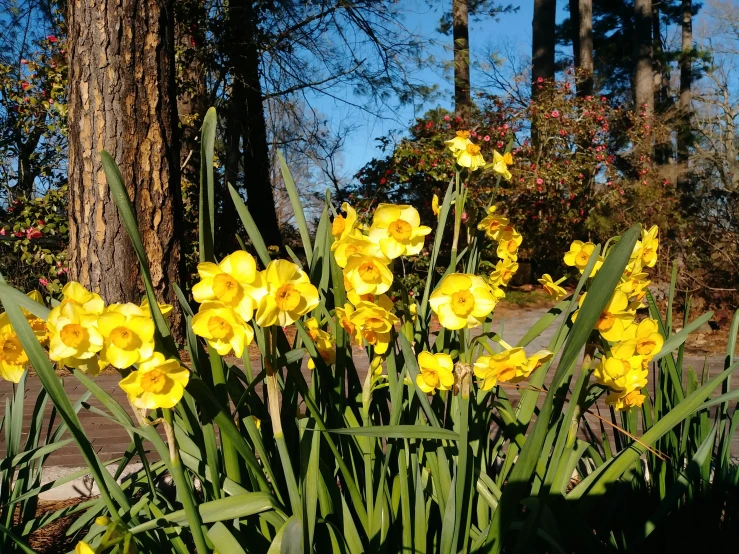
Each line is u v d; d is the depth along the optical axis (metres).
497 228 0.71
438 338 0.71
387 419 0.69
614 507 0.69
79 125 2.39
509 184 5.33
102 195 2.39
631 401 0.61
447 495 0.59
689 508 0.68
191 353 0.56
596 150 5.61
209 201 0.48
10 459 0.64
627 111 6.52
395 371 0.58
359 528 0.62
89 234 2.39
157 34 2.45
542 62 7.83
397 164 4.87
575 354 0.43
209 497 0.57
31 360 0.43
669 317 0.78
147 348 0.44
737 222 3.73
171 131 2.51
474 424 0.66
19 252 3.56
